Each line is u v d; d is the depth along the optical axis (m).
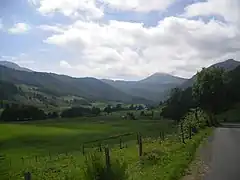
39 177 25.86
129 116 183.62
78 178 15.27
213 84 83.62
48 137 86.69
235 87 105.50
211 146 29.81
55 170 28.75
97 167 12.02
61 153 57.09
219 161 21.09
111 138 83.00
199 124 51.91
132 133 92.88
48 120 180.62
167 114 134.00
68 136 89.56
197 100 86.31
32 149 66.81
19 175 25.52
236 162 20.72
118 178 12.18
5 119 181.62
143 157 22.70
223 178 16.19
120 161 13.59
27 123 153.00
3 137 84.75
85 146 67.94
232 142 33.31
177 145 29.20
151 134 79.81
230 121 85.88
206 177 16.38
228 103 101.00
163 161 20.73
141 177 15.93
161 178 15.38
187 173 17.34
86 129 112.12
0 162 22.28
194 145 28.94
